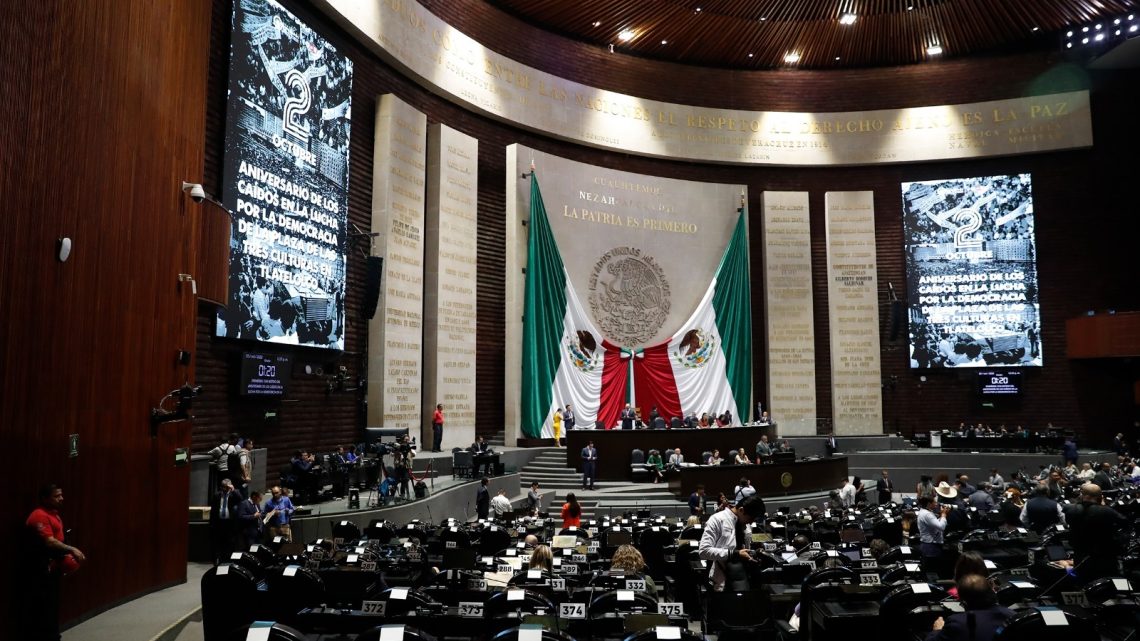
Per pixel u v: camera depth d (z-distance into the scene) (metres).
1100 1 25.61
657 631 3.97
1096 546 6.76
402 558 7.96
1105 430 27.22
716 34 27.50
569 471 21.78
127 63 8.12
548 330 24.72
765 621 5.54
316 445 17.69
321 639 4.95
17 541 6.09
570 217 26.08
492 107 24.36
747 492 16.17
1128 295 27.75
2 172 5.94
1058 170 28.75
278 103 16.30
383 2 20.20
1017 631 3.73
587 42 27.75
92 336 7.39
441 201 22.08
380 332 19.61
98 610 7.44
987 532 9.45
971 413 28.25
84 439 7.23
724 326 28.19
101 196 7.58
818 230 29.92
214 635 5.86
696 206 28.80
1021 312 28.06
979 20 27.05
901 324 28.67
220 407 14.68
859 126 29.83
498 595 5.18
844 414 28.34
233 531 11.15
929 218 29.05
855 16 26.45
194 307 10.02
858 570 6.19
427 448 21.28
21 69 6.20
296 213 16.78
